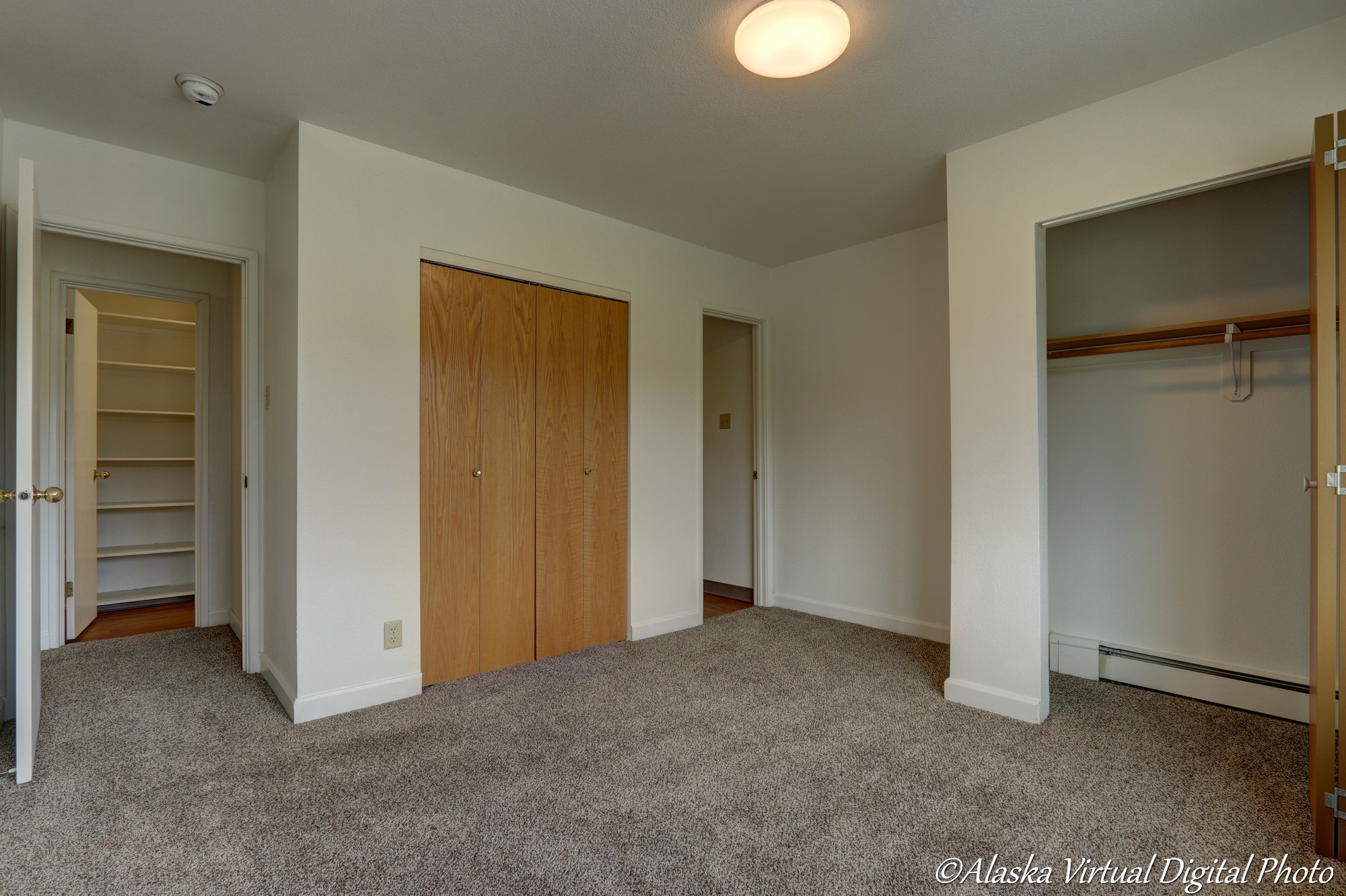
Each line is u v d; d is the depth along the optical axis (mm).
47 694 2709
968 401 2656
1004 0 1774
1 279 2393
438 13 1839
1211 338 2531
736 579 4660
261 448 2971
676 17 1860
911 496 3678
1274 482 2564
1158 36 1943
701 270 3953
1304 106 1930
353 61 2076
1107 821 1820
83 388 3596
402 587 2711
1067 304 3117
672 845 1699
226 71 2123
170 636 3549
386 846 1682
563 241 3268
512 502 3113
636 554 3598
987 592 2605
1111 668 2920
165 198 2723
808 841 1722
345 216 2561
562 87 2234
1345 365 1643
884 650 3369
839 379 4020
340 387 2541
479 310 2986
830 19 1767
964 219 2672
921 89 2236
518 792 1952
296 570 2449
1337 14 1845
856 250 3939
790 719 2500
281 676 2668
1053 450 3125
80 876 1556
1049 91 2252
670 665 3139
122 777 2023
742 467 4637
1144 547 2877
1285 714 2492
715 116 2430
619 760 2162
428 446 2822
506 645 3092
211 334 3752
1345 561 1640
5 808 1846
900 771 2098
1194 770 2100
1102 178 2309
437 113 2406
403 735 2342
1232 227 2678
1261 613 2592
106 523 4340
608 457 3510
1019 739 2332
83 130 2498
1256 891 1534
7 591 2471
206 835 1722
